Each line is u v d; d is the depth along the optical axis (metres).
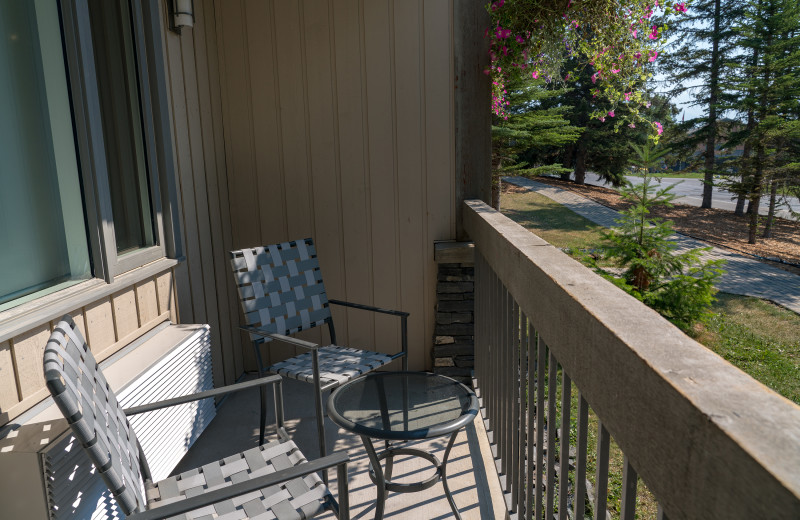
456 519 2.02
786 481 0.42
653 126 3.29
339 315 3.66
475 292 3.15
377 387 2.14
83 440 1.18
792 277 8.30
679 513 0.61
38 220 1.82
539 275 1.34
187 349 2.39
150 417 2.05
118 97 2.30
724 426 0.52
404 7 3.39
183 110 2.91
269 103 3.47
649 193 4.64
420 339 3.66
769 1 10.62
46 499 1.45
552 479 1.30
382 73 3.44
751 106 11.51
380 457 2.16
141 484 1.47
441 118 3.48
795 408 0.55
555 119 10.62
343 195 3.54
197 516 1.49
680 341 0.76
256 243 3.60
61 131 1.92
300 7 3.39
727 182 12.45
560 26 3.10
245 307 2.66
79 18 1.93
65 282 1.94
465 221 3.45
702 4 12.60
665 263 4.57
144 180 2.48
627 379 0.76
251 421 2.98
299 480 1.63
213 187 3.30
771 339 4.82
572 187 16.66
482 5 3.38
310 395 3.28
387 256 3.59
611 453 2.74
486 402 2.73
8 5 1.71
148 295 2.43
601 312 0.92
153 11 2.46
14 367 1.62
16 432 1.55
